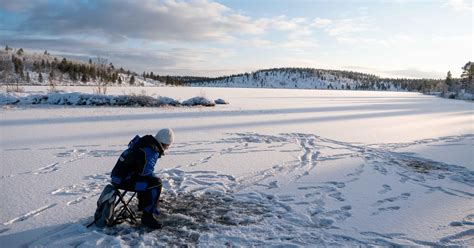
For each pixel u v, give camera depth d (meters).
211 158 8.98
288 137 12.55
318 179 7.30
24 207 5.36
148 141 4.67
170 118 17.38
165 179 6.94
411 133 14.13
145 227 4.76
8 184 6.43
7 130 12.62
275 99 39.75
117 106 22.83
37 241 4.32
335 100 41.50
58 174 7.14
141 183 4.65
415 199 6.18
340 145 11.23
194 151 9.79
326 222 5.11
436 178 7.54
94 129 13.18
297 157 9.34
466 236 4.76
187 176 7.24
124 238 4.45
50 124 14.30
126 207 4.83
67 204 5.52
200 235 4.57
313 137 12.70
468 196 6.38
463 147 11.12
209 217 5.19
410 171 8.10
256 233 4.68
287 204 5.78
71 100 22.61
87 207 5.41
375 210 5.62
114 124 14.70
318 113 22.70
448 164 8.84
